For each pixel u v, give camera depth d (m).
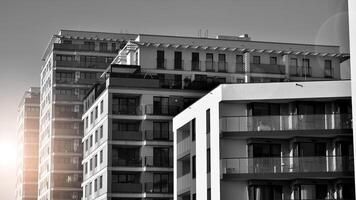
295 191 59.75
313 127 60.81
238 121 61.69
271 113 62.22
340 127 60.28
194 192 68.38
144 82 89.56
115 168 87.31
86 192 100.62
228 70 101.69
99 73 132.50
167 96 89.50
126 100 89.75
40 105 152.75
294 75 103.31
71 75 132.00
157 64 99.00
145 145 87.94
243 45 103.50
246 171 60.56
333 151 60.56
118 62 110.44
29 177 162.75
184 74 99.62
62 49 132.62
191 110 69.62
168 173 87.94
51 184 126.81
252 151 61.09
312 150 60.75
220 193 60.34
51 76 132.62
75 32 134.50
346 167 59.25
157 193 86.69
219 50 102.00
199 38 102.00
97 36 134.62
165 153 88.44
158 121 88.88
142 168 87.44
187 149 71.19
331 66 105.12
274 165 60.41
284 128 61.25
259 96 61.41
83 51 133.12
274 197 60.50
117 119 88.62
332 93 60.72
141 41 99.56
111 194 86.25
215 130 62.31
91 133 99.12
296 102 61.69
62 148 128.88
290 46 105.06
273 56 104.50
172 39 100.88
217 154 61.50
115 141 88.06
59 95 130.62
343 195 59.00
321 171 59.44
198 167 66.56
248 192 60.47
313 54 104.25
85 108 106.06
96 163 94.56
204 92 90.25
